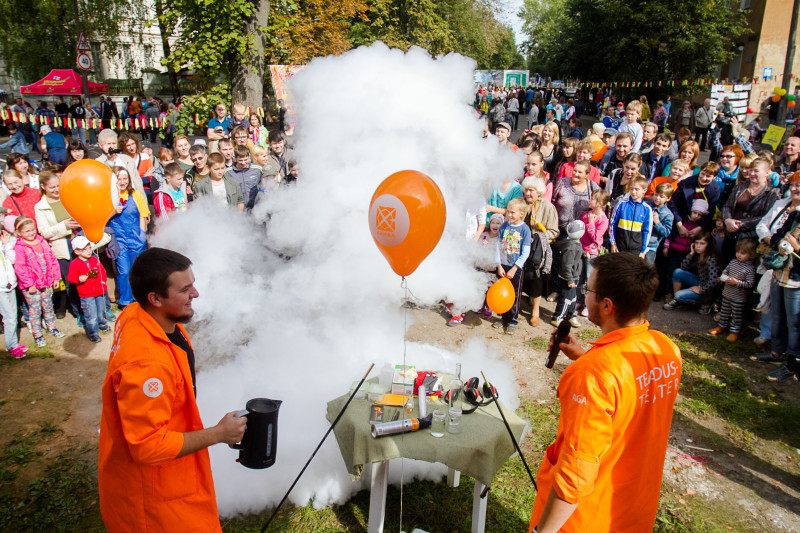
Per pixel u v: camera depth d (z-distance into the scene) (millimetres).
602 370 1882
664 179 6688
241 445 2434
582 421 1857
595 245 6168
